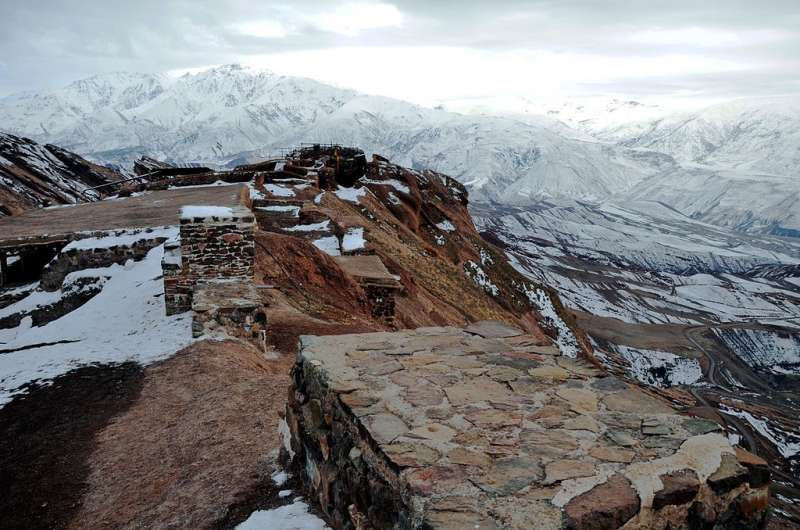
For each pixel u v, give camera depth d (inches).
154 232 804.0
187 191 1309.1
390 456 163.9
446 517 138.0
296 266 759.1
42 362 466.0
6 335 722.2
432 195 2524.6
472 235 2444.6
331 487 213.5
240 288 535.5
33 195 1941.4
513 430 177.6
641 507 144.3
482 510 140.2
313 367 233.6
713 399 3666.3
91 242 783.7
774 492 1882.4
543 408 191.9
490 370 224.7
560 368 227.3
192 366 428.5
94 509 273.9
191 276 553.0
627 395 201.9
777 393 4687.5
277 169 1631.4
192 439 324.8
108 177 2876.5
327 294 751.1
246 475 276.4
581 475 153.2
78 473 305.7
